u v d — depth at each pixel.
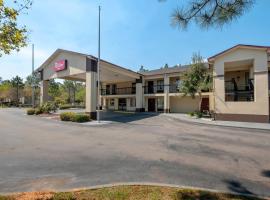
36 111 24.64
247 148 8.88
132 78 30.95
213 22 4.51
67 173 5.76
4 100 56.75
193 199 4.02
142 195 4.16
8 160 7.01
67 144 9.55
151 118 21.78
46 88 26.69
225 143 9.85
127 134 12.31
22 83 57.84
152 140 10.51
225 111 19.08
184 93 24.16
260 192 4.66
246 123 17.03
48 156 7.53
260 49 17.53
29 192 4.33
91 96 19.66
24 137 11.31
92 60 19.86
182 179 5.35
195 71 23.03
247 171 6.06
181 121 19.22
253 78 19.02
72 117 18.06
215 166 6.48
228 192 4.46
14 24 4.67
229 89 22.55
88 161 6.91
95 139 10.77
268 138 11.13
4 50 4.74
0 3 4.30
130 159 7.15
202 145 9.41
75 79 27.19
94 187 4.64
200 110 23.58
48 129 14.29
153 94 29.98
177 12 4.55
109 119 20.50
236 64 20.72
